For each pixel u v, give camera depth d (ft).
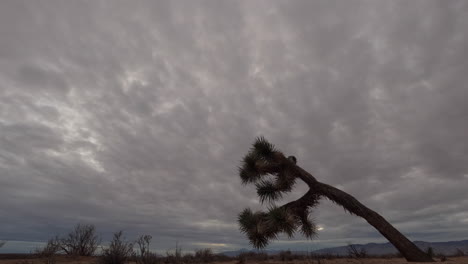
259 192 33.91
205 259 60.54
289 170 32.58
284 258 58.03
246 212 31.65
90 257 63.72
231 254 73.97
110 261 49.96
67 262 56.44
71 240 67.10
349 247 65.46
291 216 28.53
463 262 30.53
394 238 25.31
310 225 31.24
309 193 31.40
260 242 29.43
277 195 33.65
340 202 28.58
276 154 33.19
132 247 53.62
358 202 27.63
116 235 53.62
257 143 34.37
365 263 38.70
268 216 29.19
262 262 55.06
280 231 28.76
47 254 60.34
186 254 60.49
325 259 56.03
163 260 56.34
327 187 29.68
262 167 32.78
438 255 64.69
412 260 24.14
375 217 26.45
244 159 34.83
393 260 38.73
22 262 54.90
